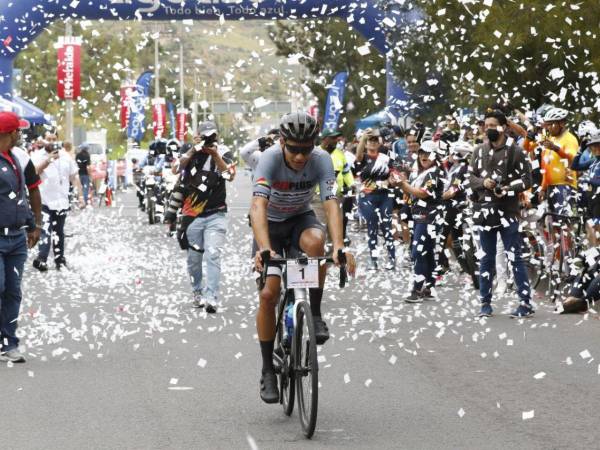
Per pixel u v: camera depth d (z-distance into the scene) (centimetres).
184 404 805
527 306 1262
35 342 1084
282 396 775
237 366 962
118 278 1712
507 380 895
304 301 718
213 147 1320
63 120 6122
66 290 1555
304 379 718
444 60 2112
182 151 2016
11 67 2975
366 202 1798
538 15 1881
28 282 1661
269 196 745
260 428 731
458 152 1521
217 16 2912
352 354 1025
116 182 5531
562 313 1285
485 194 1254
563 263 1402
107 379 902
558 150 1402
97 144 5841
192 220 1339
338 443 690
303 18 2889
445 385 875
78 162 3628
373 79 3456
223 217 1337
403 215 1752
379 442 691
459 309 1352
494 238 1273
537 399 818
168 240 2534
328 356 1012
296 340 727
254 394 843
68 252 2206
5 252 970
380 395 838
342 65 3866
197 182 1329
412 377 910
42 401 816
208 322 1241
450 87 2189
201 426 737
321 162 747
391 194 1788
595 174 1291
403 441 693
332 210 742
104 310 1350
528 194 1412
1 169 970
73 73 3447
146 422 748
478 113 2044
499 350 1042
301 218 780
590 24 1862
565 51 1878
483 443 687
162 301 1427
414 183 1433
